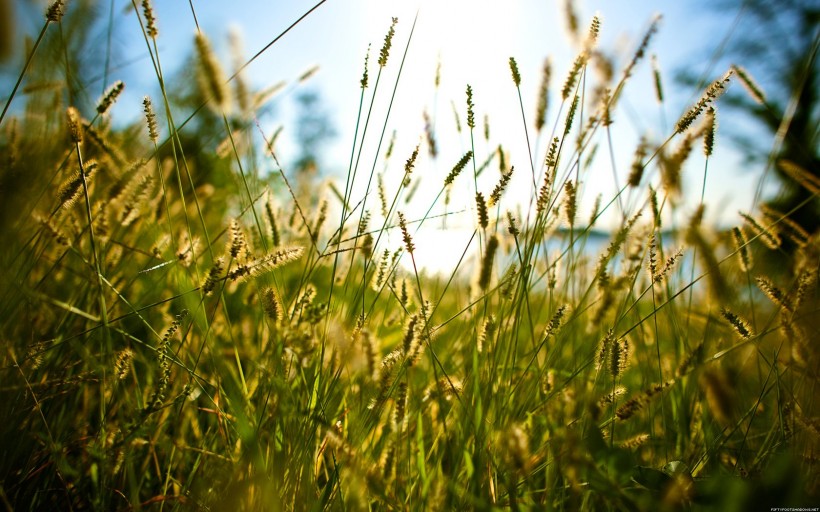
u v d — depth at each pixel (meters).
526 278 0.47
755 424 0.55
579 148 0.53
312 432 0.39
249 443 0.36
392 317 0.62
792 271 0.54
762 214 0.58
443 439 0.48
